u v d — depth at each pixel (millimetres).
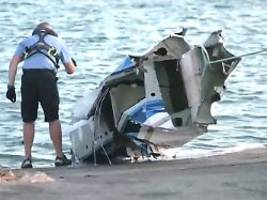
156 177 29641
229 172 30094
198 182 27922
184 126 39875
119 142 40875
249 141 56969
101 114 40781
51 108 39125
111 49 126125
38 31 39781
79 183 28531
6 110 70500
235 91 81812
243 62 105875
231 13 197625
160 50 39656
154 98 39312
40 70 38938
